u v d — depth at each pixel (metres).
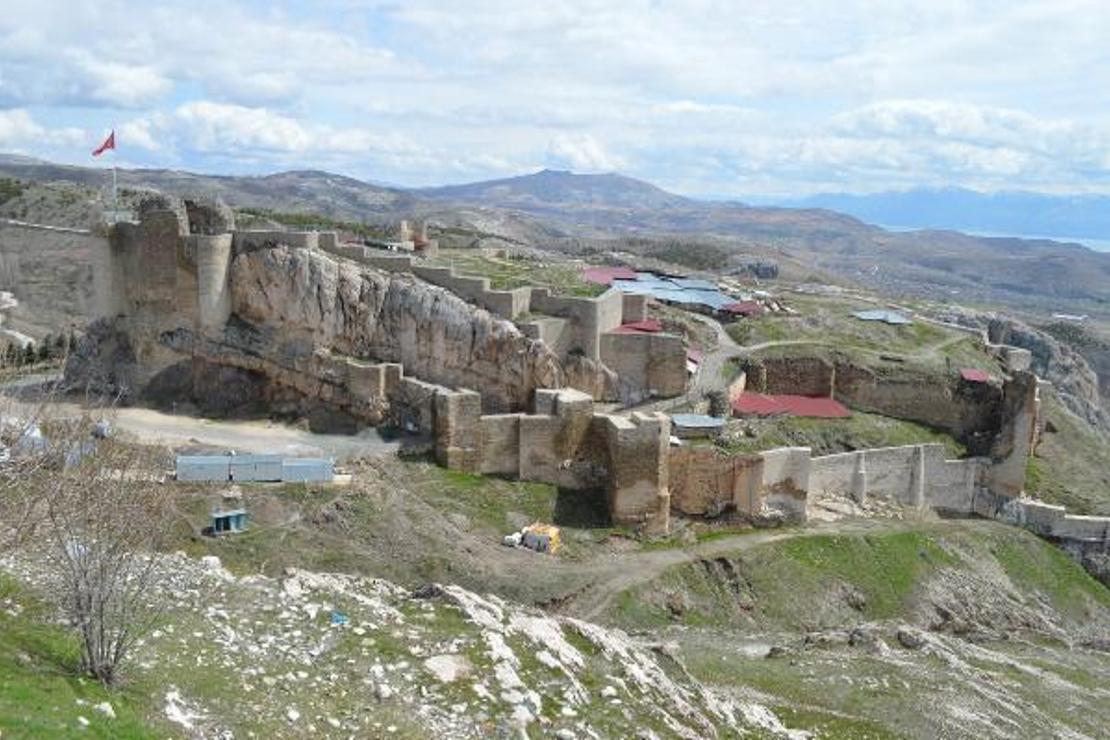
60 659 21.02
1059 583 68.81
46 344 92.56
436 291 76.12
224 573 31.88
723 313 96.00
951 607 63.00
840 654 47.41
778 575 61.47
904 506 74.25
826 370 83.69
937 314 128.50
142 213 80.06
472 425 66.69
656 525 64.56
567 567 58.62
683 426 70.31
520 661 26.69
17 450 25.62
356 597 30.08
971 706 40.03
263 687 22.39
